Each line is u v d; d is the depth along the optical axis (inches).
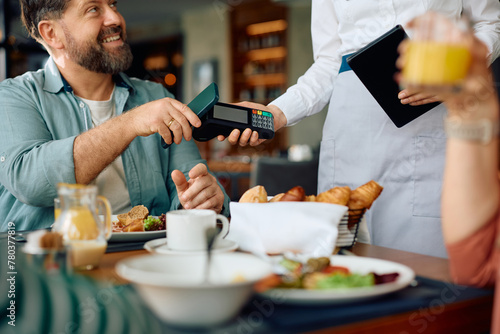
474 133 26.1
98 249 34.4
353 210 39.9
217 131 56.4
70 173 57.2
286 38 289.1
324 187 70.4
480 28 60.8
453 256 28.7
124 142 57.2
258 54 298.5
